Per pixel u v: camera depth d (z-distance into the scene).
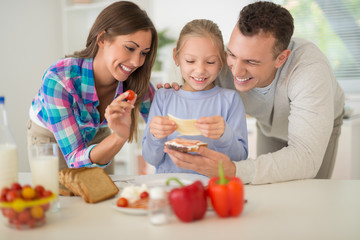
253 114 1.90
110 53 1.49
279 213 0.99
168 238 0.82
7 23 3.42
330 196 1.14
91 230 0.88
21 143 3.57
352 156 3.14
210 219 0.94
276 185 1.29
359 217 0.95
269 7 1.39
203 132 1.26
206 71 1.53
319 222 0.92
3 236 0.85
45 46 3.89
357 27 3.85
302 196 1.14
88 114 1.67
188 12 4.49
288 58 1.60
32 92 3.71
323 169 2.09
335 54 3.95
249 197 1.14
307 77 1.47
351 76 3.91
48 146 1.04
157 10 4.65
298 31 4.07
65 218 0.96
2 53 3.37
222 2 4.29
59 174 1.16
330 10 3.93
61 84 1.50
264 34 1.36
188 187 0.92
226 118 1.61
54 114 1.48
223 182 0.95
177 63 1.66
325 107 1.43
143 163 4.26
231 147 1.38
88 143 1.85
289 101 1.66
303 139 1.39
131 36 1.44
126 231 0.87
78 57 1.60
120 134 1.33
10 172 1.03
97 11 4.14
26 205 0.88
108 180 1.16
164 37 4.44
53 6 3.99
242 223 0.91
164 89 1.70
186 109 1.62
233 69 1.45
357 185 1.28
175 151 1.26
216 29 1.56
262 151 2.32
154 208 0.91
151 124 1.32
